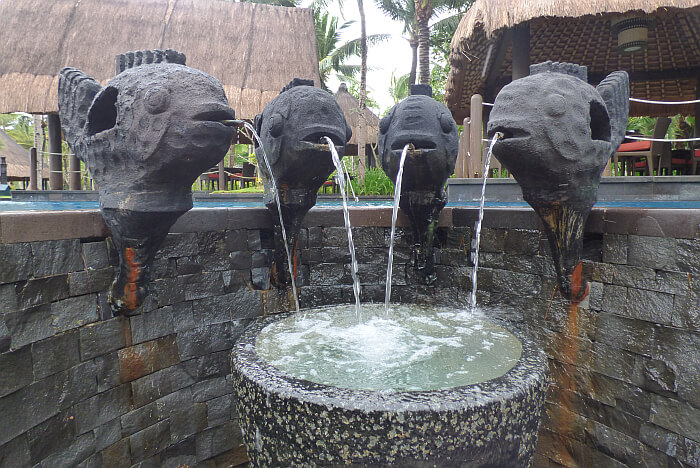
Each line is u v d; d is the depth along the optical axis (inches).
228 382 125.6
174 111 80.4
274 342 96.5
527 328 124.7
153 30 337.1
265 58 344.2
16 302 82.2
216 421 123.5
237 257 127.0
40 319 86.4
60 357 90.2
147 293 99.3
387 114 123.5
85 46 316.8
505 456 72.7
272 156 110.0
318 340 97.7
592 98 94.7
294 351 91.1
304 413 68.9
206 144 82.4
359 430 66.2
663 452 98.1
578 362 114.2
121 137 83.2
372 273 145.6
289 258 125.9
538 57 356.8
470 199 203.8
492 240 131.7
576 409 116.0
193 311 117.9
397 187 112.3
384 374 79.2
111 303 99.1
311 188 118.0
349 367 82.6
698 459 92.2
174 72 82.7
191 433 118.4
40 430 86.4
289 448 72.1
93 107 87.7
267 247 134.3
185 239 115.5
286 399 70.6
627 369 104.1
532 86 92.8
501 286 130.0
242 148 866.1
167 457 113.5
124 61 93.5
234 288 126.4
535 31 324.5
